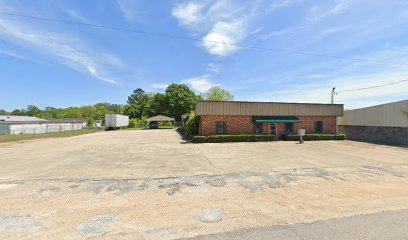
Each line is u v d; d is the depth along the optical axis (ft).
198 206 16.08
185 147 50.57
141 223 13.38
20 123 115.75
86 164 31.86
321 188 20.24
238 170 27.58
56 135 97.25
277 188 20.27
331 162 32.58
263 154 40.16
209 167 29.40
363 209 15.51
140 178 23.90
